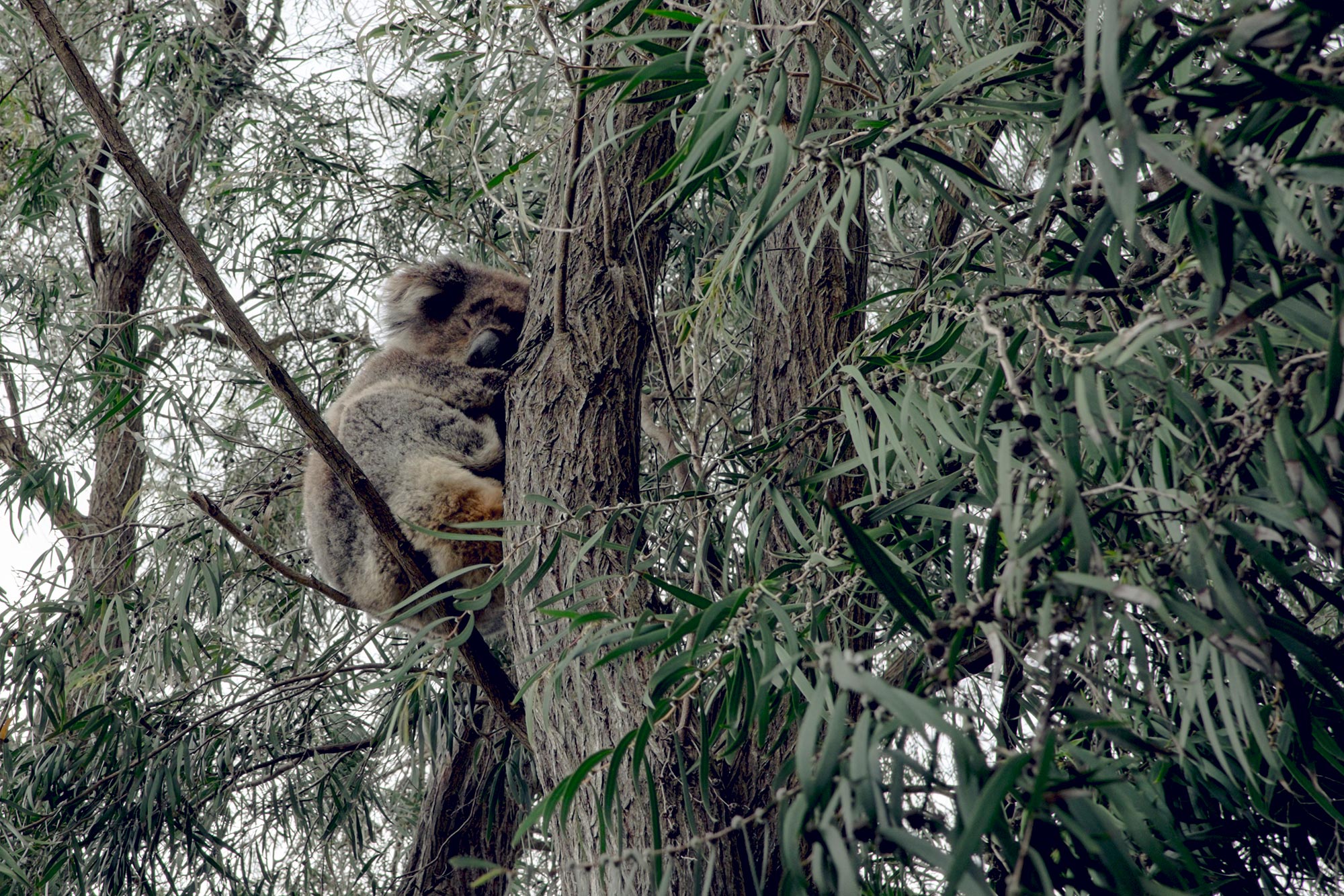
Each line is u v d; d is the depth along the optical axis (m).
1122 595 1.19
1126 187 1.18
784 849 1.26
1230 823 2.07
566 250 2.79
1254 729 1.44
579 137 2.66
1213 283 1.28
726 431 3.33
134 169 2.46
